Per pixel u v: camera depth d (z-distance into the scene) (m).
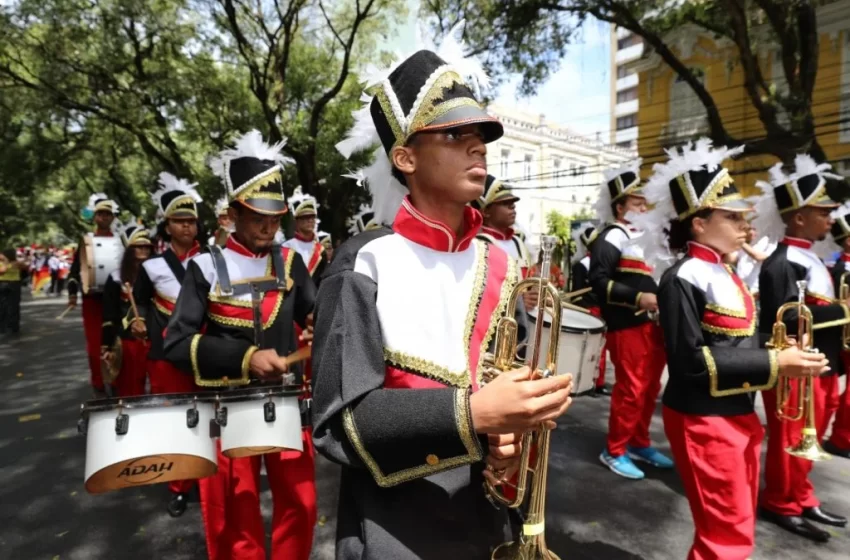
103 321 5.06
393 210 1.62
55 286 25.27
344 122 18.05
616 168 5.25
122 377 5.38
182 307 2.76
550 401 1.16
